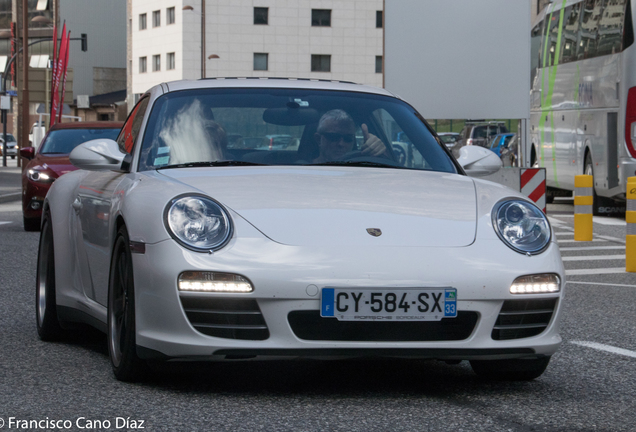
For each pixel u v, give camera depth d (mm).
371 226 4449
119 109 92688
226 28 82375
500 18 18078
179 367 4559
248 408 4258
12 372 5094
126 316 4684
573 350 5961
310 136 5543
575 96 21938
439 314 4285
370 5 84438
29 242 13289
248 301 4230
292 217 4453
